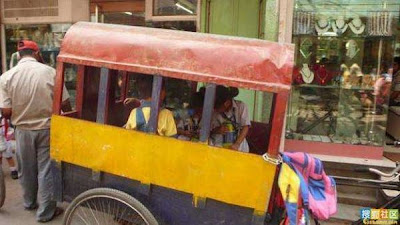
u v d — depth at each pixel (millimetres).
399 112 5211
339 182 2727
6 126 3977
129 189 2391
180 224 2322
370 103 4352
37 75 3156
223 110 2830
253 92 4688
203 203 2193
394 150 4828
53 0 5680
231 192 2115
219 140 2738
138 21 5625
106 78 2355
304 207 2088
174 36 2285
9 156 4230
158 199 2334
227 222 2191
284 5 4039
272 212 2320
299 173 2180
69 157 2504
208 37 2236
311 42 4398
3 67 6246
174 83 3021
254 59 2066
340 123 4457
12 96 3146
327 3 4305
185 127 2711
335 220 3615
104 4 5707
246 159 2057
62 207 3592
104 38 2379
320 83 4441
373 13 4277
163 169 2242
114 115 3109
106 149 2369
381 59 4301
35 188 3465
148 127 2277
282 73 2012
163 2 5320
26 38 6039
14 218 3373
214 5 5000
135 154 2293
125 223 2533
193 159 2162
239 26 4980
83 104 2945
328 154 4363
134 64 2262
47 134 3238
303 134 4500
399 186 2648
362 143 4328
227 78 2074
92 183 2521
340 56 4402
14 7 5988
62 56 2453
